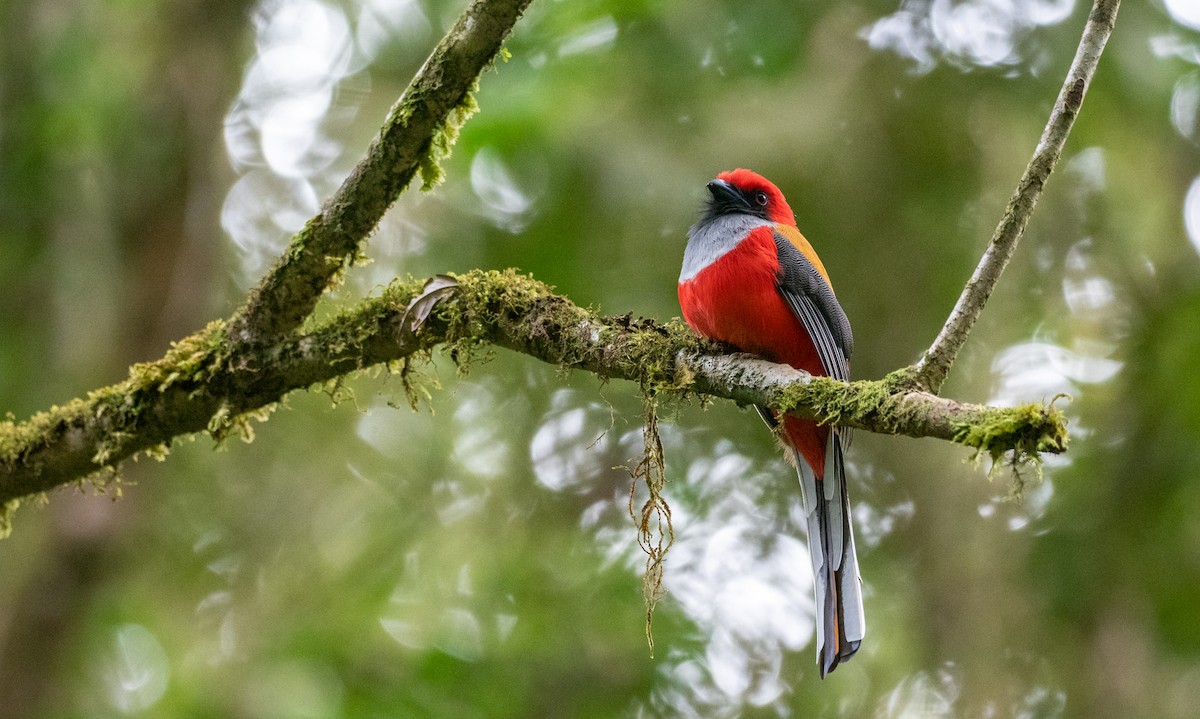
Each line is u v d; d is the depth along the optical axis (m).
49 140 12.16
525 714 11.50
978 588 12.44
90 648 12.13
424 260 12.48
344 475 13.33
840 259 12.80
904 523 13.24
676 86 12.18
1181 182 12.70
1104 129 12.31
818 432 7.67
